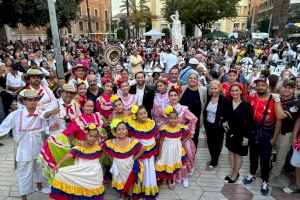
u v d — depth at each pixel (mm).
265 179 4426
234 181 4715
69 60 10203
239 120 4328
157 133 4320
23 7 17641
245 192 4453
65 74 8555
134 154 4012
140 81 5203
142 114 4188
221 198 4293
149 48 22219
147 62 15984
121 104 4457
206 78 7727
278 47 19281
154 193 4164
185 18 35938
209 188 4574
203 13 35219
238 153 4488
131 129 4211
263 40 31203
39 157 3875
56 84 6770
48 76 7137
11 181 4797
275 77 5430
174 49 15766
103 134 4301
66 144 3961
